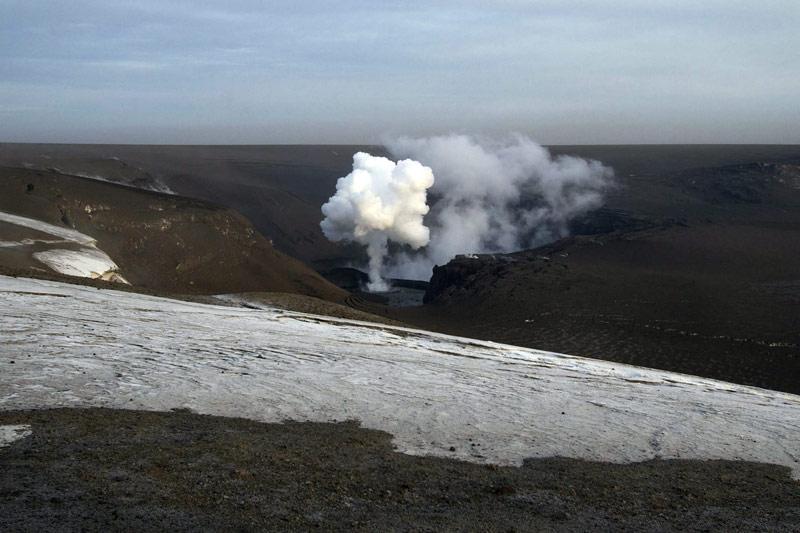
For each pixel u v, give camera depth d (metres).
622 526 11.23
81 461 12.04
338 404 17.84
